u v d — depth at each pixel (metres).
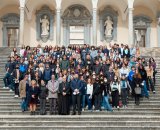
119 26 42.97
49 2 42.34
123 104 21.70
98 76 21.16
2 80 25.75
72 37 42.81
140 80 22.12
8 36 43.09
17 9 43.25
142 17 43.34
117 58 24.55
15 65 23.73
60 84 20.34
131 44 38.66
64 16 42.88
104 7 43.06
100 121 18.30
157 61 30.66
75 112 20.53
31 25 42.81
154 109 21.34
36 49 27.84
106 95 21.05
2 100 22.14
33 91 20.23
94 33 38.97
